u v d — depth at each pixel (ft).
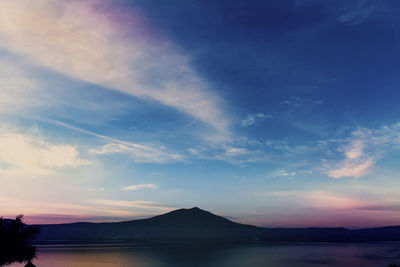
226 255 535.19
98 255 503.20
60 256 464.65
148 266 340.18
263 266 345.92
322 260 433.07
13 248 48.32
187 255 529.45
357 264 371.35
